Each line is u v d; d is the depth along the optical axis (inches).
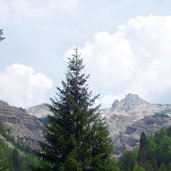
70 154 1109.7
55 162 1176.2
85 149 1189.1
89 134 1183.6
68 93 1204.5
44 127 1187.3
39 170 1171.9
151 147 7706.7
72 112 1207.6
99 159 1157.7
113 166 1170.0
